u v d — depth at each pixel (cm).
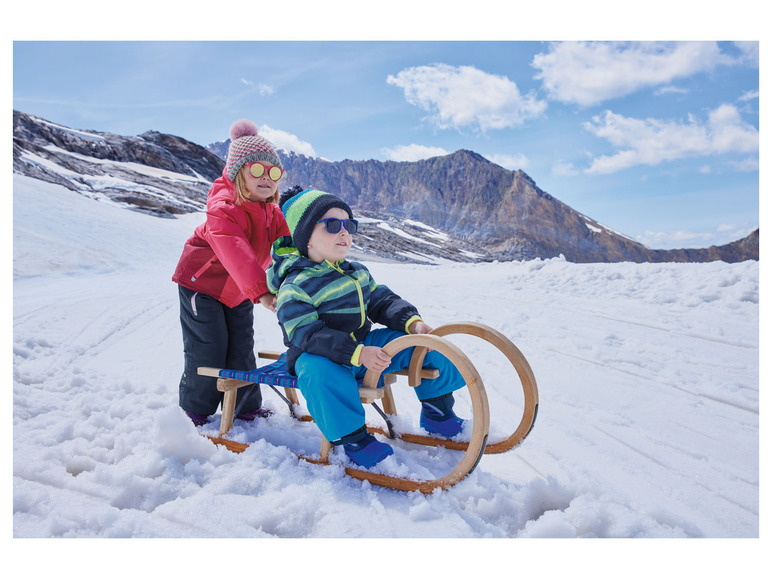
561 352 435
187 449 230
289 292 231
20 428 264
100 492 199
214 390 283
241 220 273
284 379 228
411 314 248
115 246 2022
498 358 423
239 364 296
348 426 213
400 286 934
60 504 191
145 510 194
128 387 347
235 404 271
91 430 259
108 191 4494
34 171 3972
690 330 475
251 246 286
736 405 310
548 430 271
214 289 278
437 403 247
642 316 537
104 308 766
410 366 232
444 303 695
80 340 518
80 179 4838
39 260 1554
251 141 279
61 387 340
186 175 9394
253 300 259
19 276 1355
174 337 548
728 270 634
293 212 245
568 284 752
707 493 208
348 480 214
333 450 232
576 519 176
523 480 215
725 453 246
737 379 351
